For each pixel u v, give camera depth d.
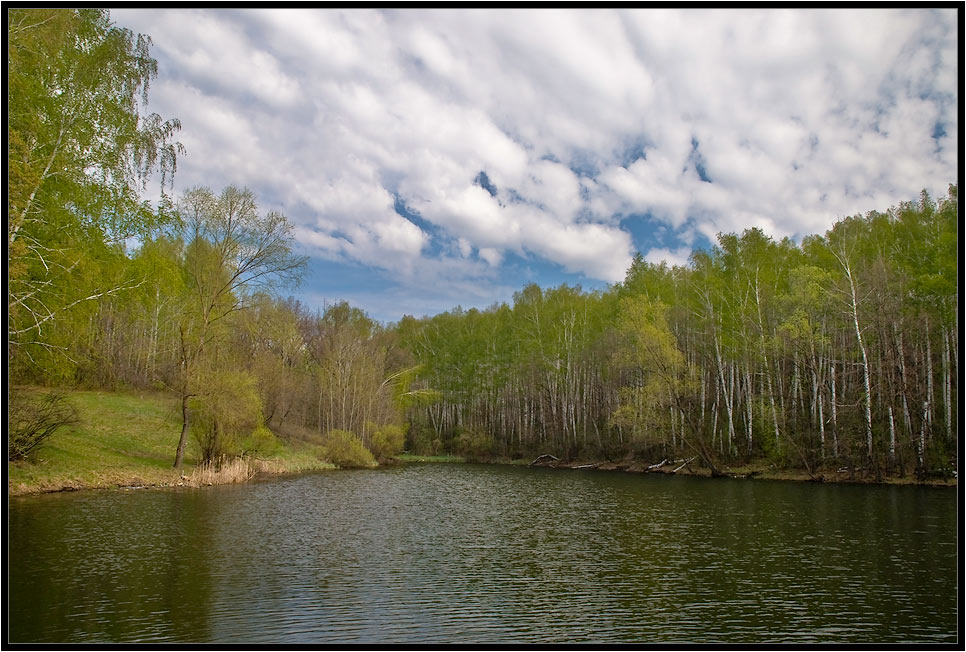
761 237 45.47
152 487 28.73
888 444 34.62
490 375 72.50
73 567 14.31
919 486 31.39
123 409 42.03
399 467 53.59
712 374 51.44
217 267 32.66
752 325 43.31
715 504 26.73
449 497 30.03
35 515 20.27
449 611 11.91
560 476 44.09
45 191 20.91
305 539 18.28
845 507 24.78
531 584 13.74
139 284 24.39
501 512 24.73
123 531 18.39
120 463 30.78
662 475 44.28
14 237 17.84
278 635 10.55
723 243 47.59
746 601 12.55
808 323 37.31
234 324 35.00
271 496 28.02
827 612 11.90
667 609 12.10
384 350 65.38
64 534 17.69
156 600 12.19
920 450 31.89
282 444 49.59
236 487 31.03
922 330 34.50
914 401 34.69
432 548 17.47
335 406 56.72
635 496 30.36
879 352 36.19
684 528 20.72
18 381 26.39
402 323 90.50
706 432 48.53
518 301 70.38
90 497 24.48
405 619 11.44
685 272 55.19
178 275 28.78
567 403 63.00
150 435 37.97
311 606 12.06
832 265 42.03
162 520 20.36
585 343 59.81
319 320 76.25
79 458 29.56
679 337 50.06
